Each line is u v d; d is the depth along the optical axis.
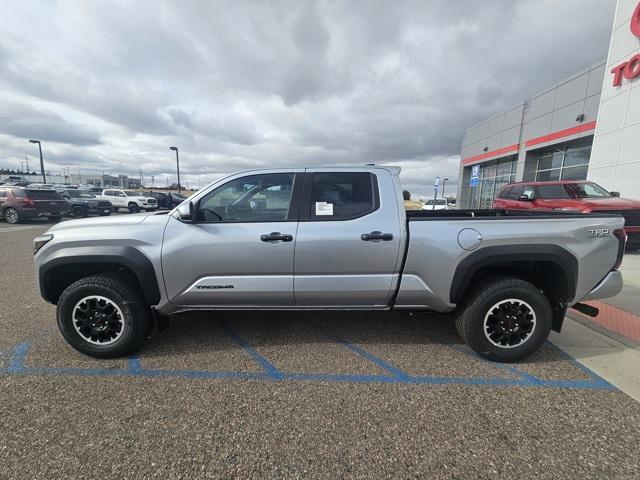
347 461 1.97
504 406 2.48
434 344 3.51
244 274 3.09
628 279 5.99
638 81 10.76
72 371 2.92
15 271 6.52
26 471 1.87
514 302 3.04
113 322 3.14
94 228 3.15
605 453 2.03
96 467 1.91
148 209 27.56
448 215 4.30
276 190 3.20
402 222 3.09
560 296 3.12
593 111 15.18
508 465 1.94
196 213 3.10
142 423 2.27
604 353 3.30
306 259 3.05
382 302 3.21
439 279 3.05
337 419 2.33
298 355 3.25
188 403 2.49
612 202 8.35
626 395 2.62
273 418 2.34
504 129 22.16
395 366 3.05
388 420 2.33
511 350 3.07
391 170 3.23
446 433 2.20
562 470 1.91
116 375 2.87
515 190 11.19
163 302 3.14
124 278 3.16
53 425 2.24
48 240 3.14
